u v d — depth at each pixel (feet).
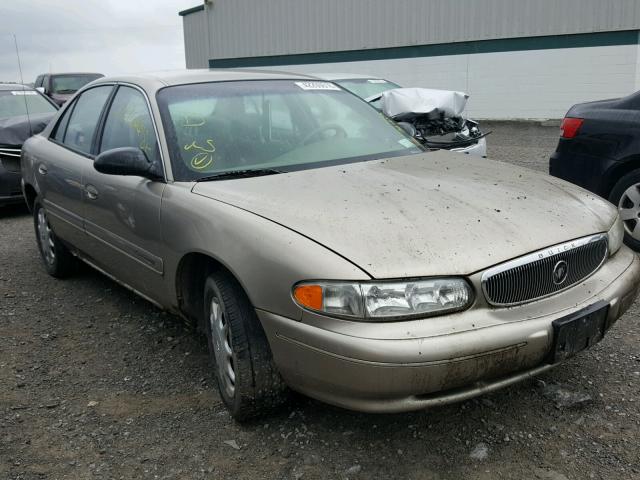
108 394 10.79
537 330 8.02
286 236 8.34
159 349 12.49
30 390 11.00
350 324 7.64
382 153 12.09
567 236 8.75
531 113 61.36
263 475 8.46
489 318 7.91
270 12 78.43
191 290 10.68
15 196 24.99
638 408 9.54
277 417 9.75
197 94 12.10
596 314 8.66
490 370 7.83
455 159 11.92
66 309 14.80
